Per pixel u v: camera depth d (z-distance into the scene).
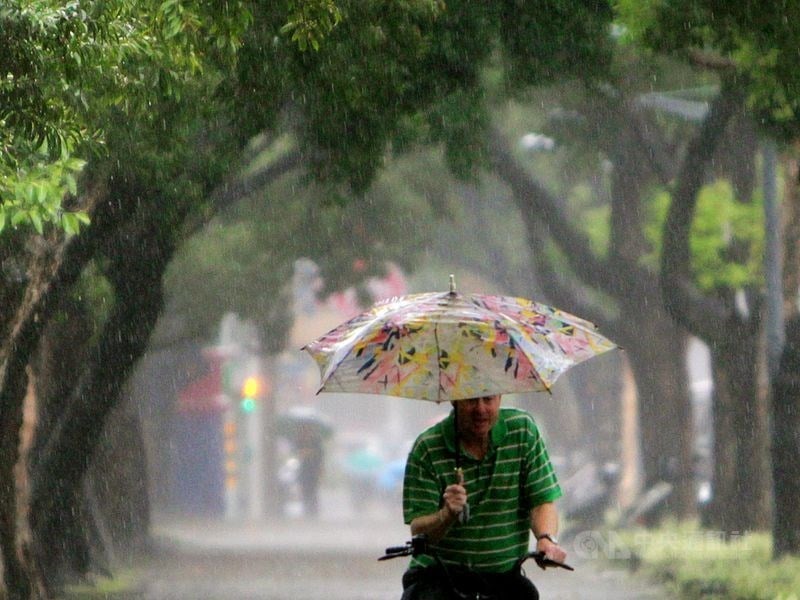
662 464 102.56
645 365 103.81
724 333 86.12
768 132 59.88
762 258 87.19
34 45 36.06
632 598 65.25
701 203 89.69
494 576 23.83
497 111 95.50
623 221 103.50
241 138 57.19
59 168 43.56
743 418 86.25
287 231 107.06
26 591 57.59
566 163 109.31
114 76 42.34
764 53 50.28
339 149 54.97
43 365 69.31
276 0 40.91
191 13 37.16
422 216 111.12
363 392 23.27
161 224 60.75
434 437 23.86
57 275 56.72
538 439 23.81
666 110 86.69
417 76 52.69
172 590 70.12
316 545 115.06
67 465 67.06
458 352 23.22
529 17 54.56
